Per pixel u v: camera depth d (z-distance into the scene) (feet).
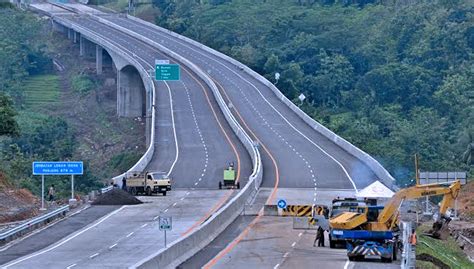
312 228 420.36
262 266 315.37
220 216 421.18
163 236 401.08
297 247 365.20
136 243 385.29
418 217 493.77
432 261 355.56
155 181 560.20
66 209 490.90
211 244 374.43
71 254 360.89
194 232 357.20
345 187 581.94
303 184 593.42
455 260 411.95
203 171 648.79
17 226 424.05
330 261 328.90
